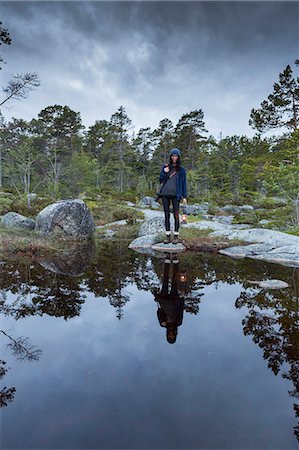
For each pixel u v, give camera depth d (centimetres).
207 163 4103
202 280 364
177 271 416
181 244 654
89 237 884
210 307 262
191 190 3628
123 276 384
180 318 235
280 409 124
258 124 1839
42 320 228
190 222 978
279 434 110
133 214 1539
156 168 4788
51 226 846
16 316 236
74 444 104
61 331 207
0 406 125
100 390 137
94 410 123
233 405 126
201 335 201
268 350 178
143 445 103
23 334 202
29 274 389
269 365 161
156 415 120
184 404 127
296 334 203
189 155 4266
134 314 243
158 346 184
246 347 183
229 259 511
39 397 132
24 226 948
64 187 2848
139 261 493
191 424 114
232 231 740
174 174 603
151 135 4975
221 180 4091
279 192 1213
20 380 146
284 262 484
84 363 162
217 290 319
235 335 201
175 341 191
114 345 185
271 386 141
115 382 143
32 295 295
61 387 139
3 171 2950
